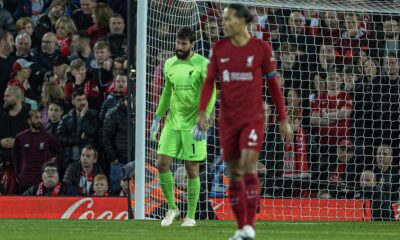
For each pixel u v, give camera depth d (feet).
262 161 187.01
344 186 187.73
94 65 192.24
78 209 170.09
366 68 196.54
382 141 194.39
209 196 176.04
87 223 137.08
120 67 191.01
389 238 106.22
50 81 190.90
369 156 192.34
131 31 161.17
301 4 171.22
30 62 192.85
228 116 84.99
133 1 193.77
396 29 201.67
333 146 191.31
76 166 185.78
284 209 174.29
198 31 192.34
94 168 185.47
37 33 194.39
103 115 187.62
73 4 197.26
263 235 106.11
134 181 162.61
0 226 124.88
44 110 189.26
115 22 195.72
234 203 84.84
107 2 198.18
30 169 182.39
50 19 196.03
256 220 166.81
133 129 166.91
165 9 175.11
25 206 170.19
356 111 194.70
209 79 87.35
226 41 86.69
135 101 165.07
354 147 191.52
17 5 196.34
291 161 186.60
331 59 196.95
